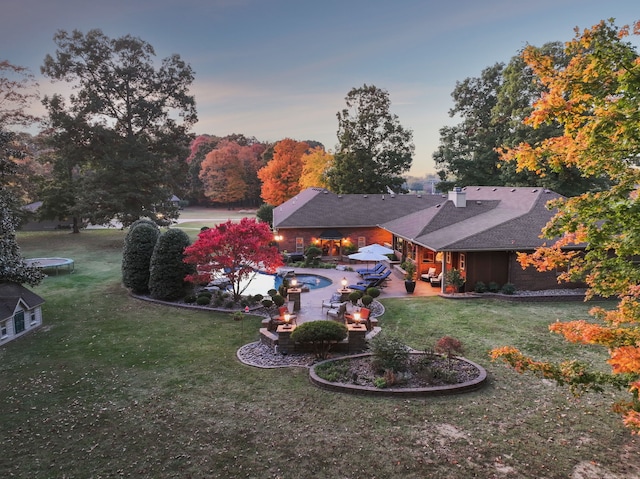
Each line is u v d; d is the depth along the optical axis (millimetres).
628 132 5969
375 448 9023
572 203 6773
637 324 7359
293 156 67812
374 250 27422
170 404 11133
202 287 24438
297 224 34719
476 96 46562
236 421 10211
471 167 44406
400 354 12375
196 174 99750
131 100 42938
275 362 14055
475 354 14312
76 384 12445
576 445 9109
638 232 6102
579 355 14164
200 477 8195
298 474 8234
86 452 9062
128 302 22047
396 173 53000
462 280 22438
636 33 5973
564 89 6504
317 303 21891
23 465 8633
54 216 48094
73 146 41312
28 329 17359
